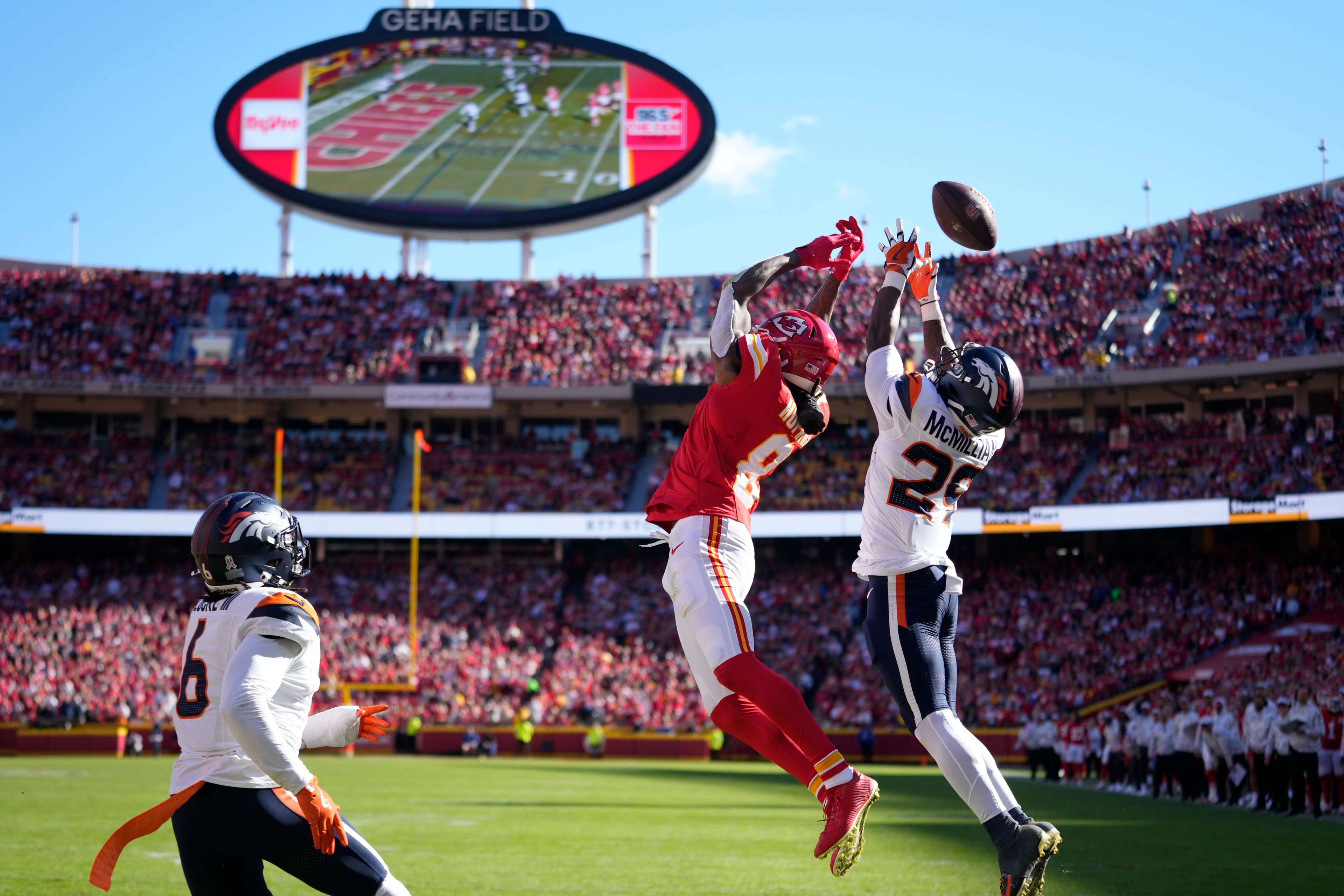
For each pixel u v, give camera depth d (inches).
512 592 1598.2
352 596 1576.0
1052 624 1392.7
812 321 231.6
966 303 1632.6
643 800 725.9
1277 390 1461.6
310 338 1732.3
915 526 242.1
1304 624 1254.9
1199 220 1577.3
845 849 199.8
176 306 1761.8
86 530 1526.8
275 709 182.9
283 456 1694.1
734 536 222.4
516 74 1674.5
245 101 1663.4
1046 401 1588.3
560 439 1742.1
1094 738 1006.4
